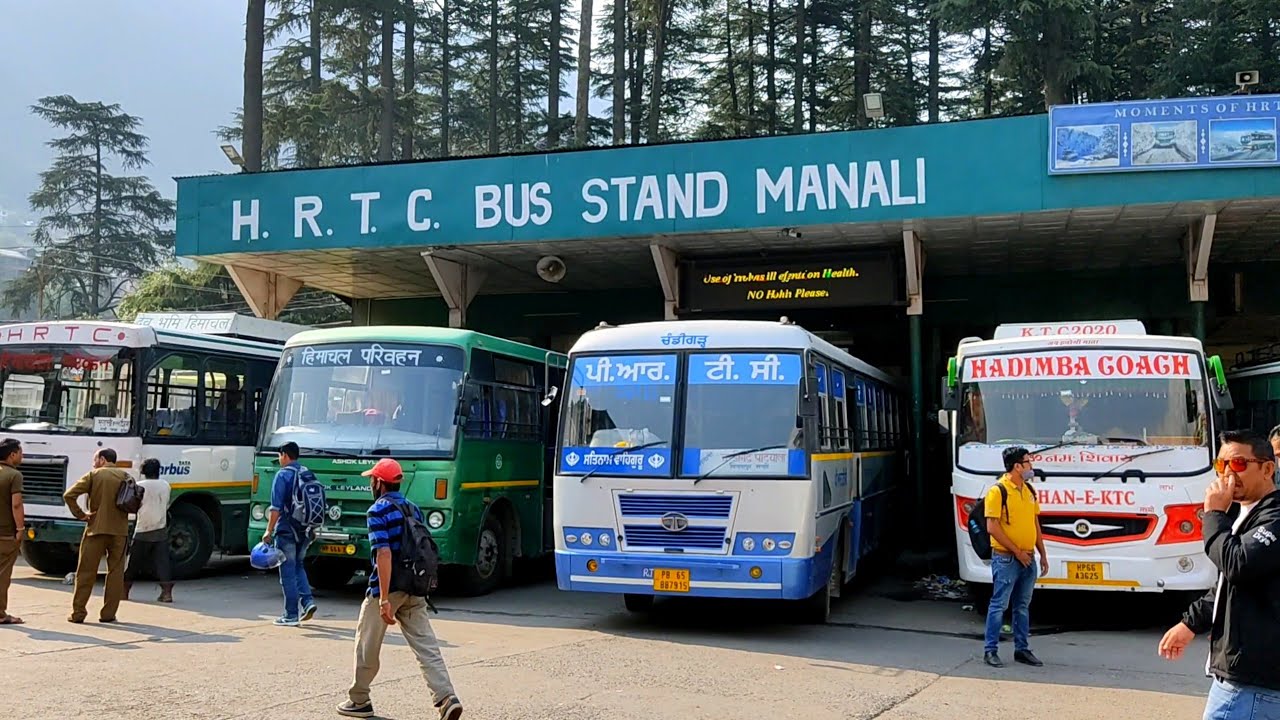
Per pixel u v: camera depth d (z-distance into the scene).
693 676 8.73
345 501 12.57
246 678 8.15
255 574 15.53
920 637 11.09
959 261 20.06
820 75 39.41
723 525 10.59
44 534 13.55
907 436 20.52
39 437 13.73
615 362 11.43
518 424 14.51
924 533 17.61
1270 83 31.20
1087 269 21.08
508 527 14.31
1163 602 12.95
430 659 7.00
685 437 10.88
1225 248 18.89
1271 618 4.38
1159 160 14.80
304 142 35.12
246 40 28.73
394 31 39.91
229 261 19.91
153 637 9.95
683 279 18.78
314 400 13.15
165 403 14.16
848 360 13.74
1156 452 11.28
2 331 14.26
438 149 43.31
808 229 16.62
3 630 10.20
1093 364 12.00
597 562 10.88
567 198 17.17
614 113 35.03
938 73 39.94
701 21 41.22
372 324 25.12
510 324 24.53
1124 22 34.94
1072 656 10.09
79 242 54.94
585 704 7.60
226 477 15.10
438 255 18.97
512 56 44.16
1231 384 19.70
